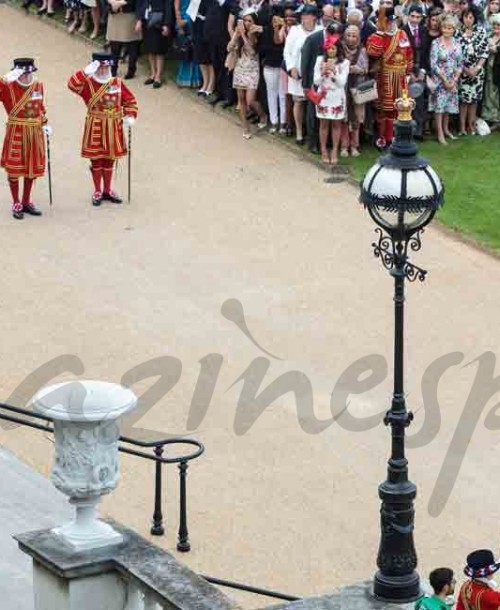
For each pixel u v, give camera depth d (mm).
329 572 24188
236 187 37375
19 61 35344
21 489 25125
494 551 24703
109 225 35531
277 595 22578
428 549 24781
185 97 41562
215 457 26969
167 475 26391
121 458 26766
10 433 27109
